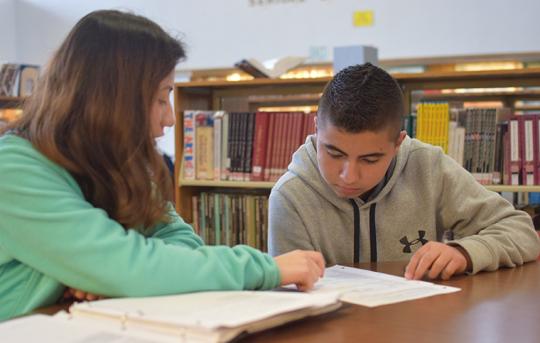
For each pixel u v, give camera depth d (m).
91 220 0.86
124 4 4.93
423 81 2.50
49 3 5.22
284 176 1.54
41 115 0.96
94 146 0.96
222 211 2.58
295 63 2.71
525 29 4.02
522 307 0.88
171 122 1.07
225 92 2.80
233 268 0.88
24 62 5.34
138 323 0.69
